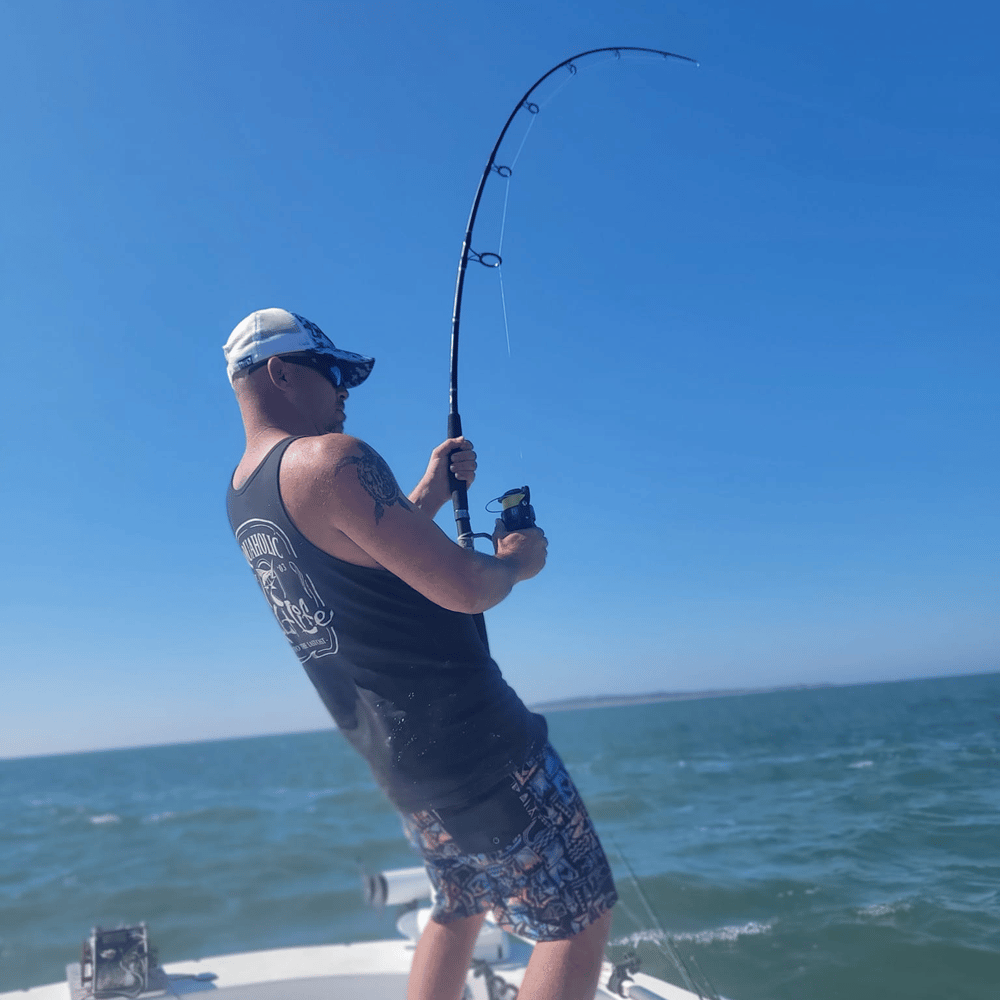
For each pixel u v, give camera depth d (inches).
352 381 53.1
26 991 93.4
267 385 48.3
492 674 47.6
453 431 64.6
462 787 45.9
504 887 48.9
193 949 319.3
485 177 77.4
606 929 49.1
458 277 72.6
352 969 90.7
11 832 908.0
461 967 54.1
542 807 47.4
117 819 975.6
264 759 2178.9
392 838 443.5
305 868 453.4
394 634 44.2
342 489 42.0
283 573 45.4
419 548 42.5
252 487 45.9
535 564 53.1
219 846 635.5
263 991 87.8
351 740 50.8
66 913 445.7
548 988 46.0
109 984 85.6
